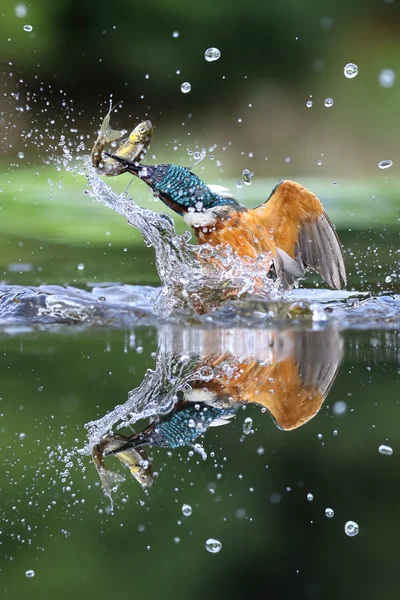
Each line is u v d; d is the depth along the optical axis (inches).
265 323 323.3
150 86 1316.4
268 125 1342.3
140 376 239.8
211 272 354.6
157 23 1306.6
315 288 445.4
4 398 221.9
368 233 660.7
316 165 1309.1
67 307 340.8
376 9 1355.8
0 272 480.1
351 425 208.8
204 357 261.3
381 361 255.9
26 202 837.2
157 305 344.8
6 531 178.7
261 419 209.6
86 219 761.6
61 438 200.8
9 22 1264.8
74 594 167.6
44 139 1210.0
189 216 353.4
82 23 1293.1
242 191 961.5
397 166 1311.5
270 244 369.7
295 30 1346.0
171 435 200.5
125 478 183.6
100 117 1286.9
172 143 1301.7
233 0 1314.0
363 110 1355.8
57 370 248.2
